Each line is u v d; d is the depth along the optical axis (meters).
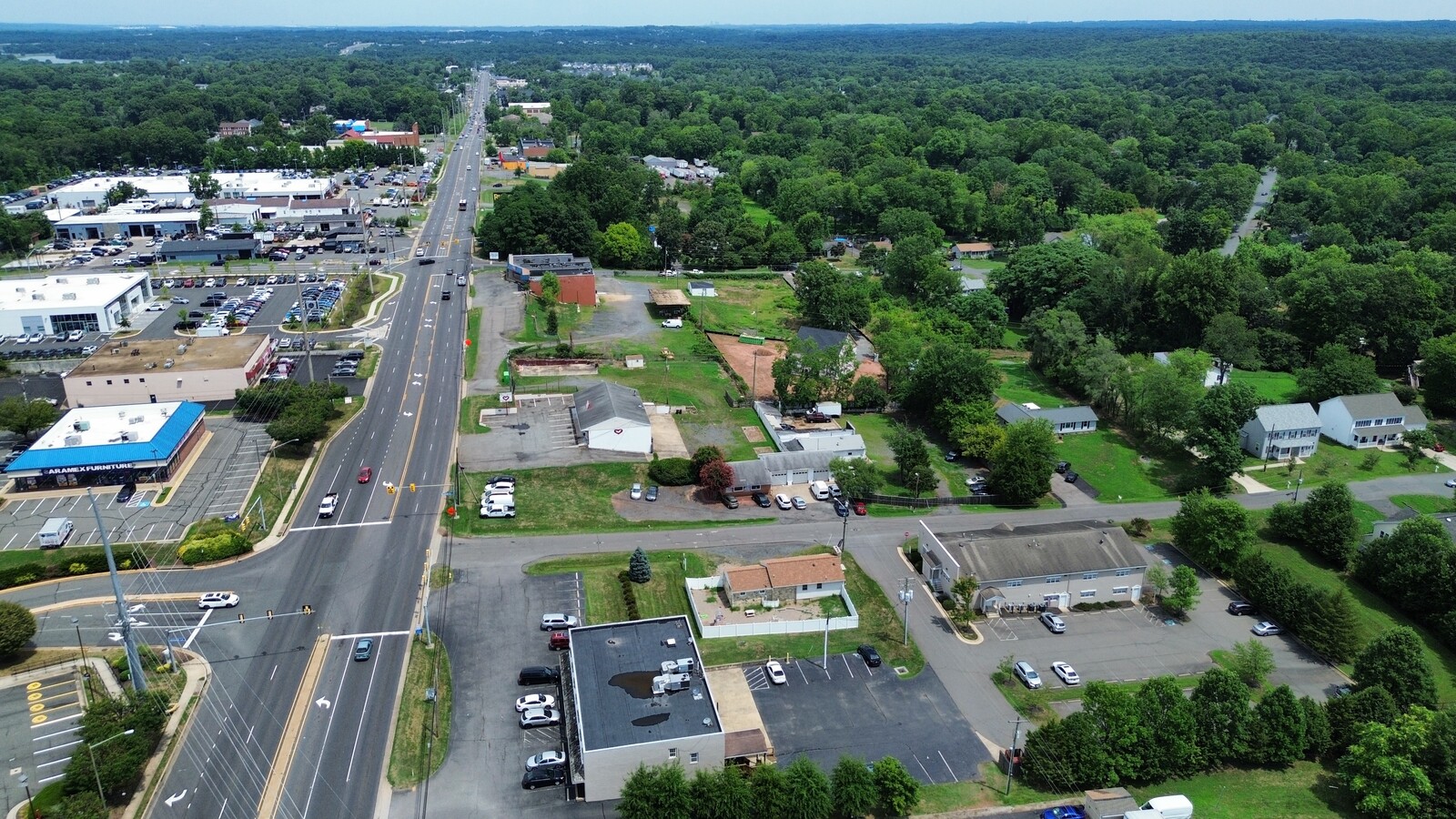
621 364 180.00
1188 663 100.88
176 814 75.19
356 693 89.62
